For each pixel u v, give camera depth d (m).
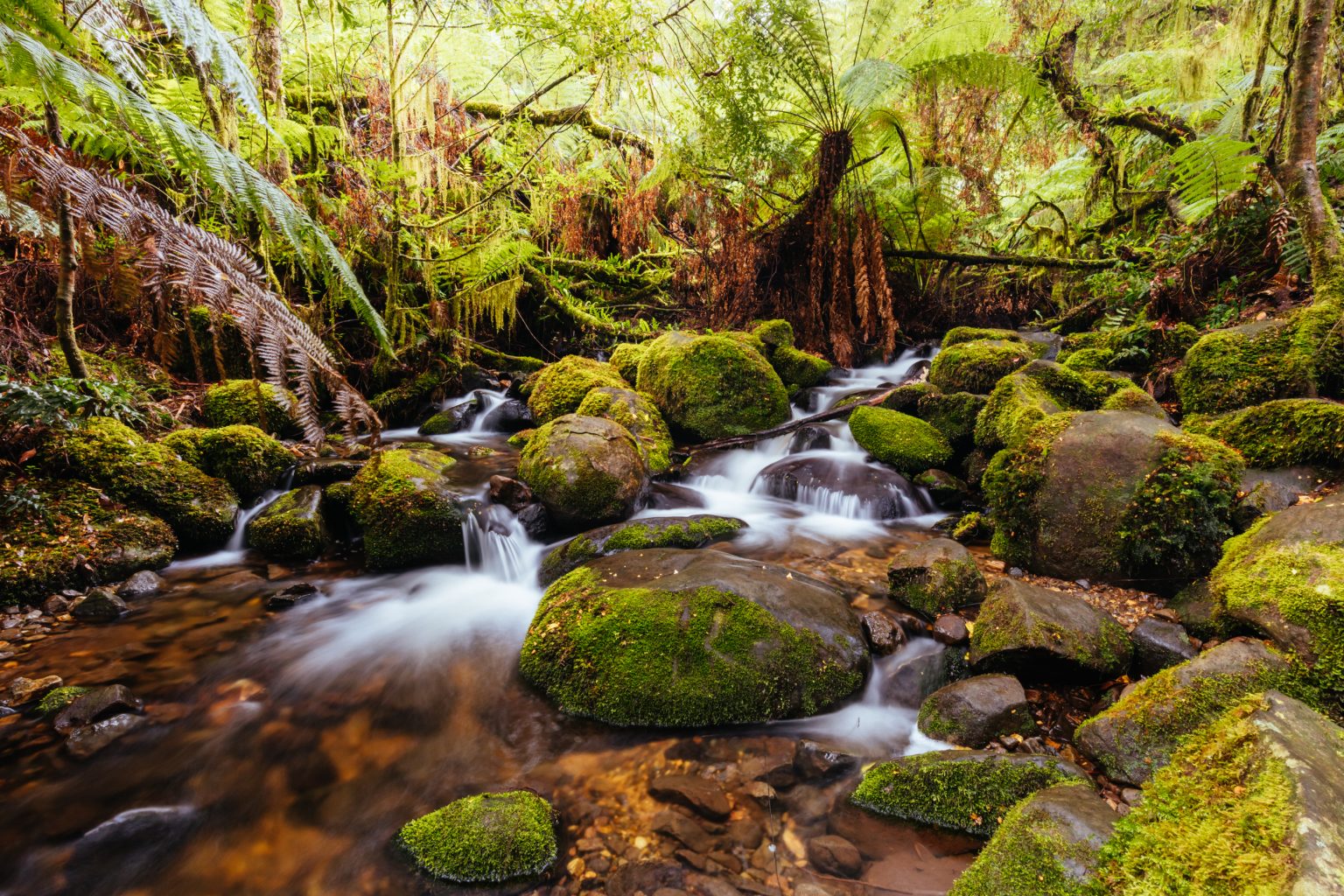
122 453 3.95
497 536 3.97
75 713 2.42
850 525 4.37
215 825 2.03
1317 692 1.89
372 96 7.16
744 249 7.45
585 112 8.04
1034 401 4.22
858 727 2.47
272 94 5.27
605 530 3.90
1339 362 3.51
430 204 6.93
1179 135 6.82
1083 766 2.09
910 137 7.73
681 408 5.96
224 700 2.64
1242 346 3.86
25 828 1.99
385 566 3.91
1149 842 1.22
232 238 5.04
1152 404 3.85
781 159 6.78
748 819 2.00
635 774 2.22
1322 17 3.75
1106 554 3.09
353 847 1.95
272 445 4.58
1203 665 2.04
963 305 8.51
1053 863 1.41
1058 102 7.70
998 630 2.63
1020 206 9.18
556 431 4.48
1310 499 2.86
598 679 2.59
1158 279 5.52
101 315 5.06
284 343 2.24
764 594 2.83
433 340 6.88
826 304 7.69
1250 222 5.05
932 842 1.89
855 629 2.88
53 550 3.40
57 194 2.34
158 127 2.11
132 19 4.46
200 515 4.00
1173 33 8.16
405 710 2.62
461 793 2.17
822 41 6.04
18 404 3.60
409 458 4.55
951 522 4.20
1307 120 3.90
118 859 1.90
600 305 8.84
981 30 6.32
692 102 7.12
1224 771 1.24
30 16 2.35
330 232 5.88
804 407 6.66
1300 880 0.92
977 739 2.27
